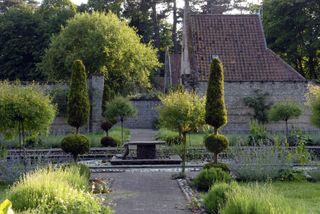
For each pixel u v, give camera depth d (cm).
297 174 1666
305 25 4362
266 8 4703
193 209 1177
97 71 3962
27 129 1694
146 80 4466
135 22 6322
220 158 2278
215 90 1728
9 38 5159
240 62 3506
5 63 5128
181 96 1791
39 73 5112
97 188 1419
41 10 5491
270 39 4722
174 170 1959
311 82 3459
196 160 2292
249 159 1672
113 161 2167
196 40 3625
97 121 3319
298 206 937
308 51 4441
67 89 3294
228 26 3741
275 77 3425
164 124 1781
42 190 981
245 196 943
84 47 3941
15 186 1173
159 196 1366
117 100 2928
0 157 1745
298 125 3375
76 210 902
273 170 1652
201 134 3145
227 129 3388
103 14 4056
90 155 2423
